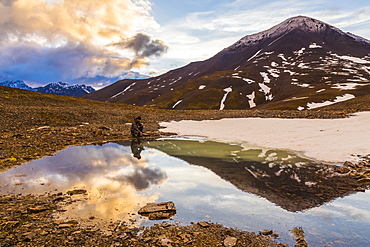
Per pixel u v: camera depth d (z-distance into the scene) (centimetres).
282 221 623
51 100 4803
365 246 500
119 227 578
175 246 500
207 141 2039
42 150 1523
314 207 711
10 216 625
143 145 1848
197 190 861
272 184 926
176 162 1298
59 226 575
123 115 3959
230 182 955
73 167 1153
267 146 1733
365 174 995
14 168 1108
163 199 773
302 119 3003
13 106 3350
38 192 812
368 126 2170
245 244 510
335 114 3216
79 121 3020
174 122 3550
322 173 1059
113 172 1083
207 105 19825
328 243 515
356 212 671
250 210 693
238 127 2741
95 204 722
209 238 535
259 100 18900
